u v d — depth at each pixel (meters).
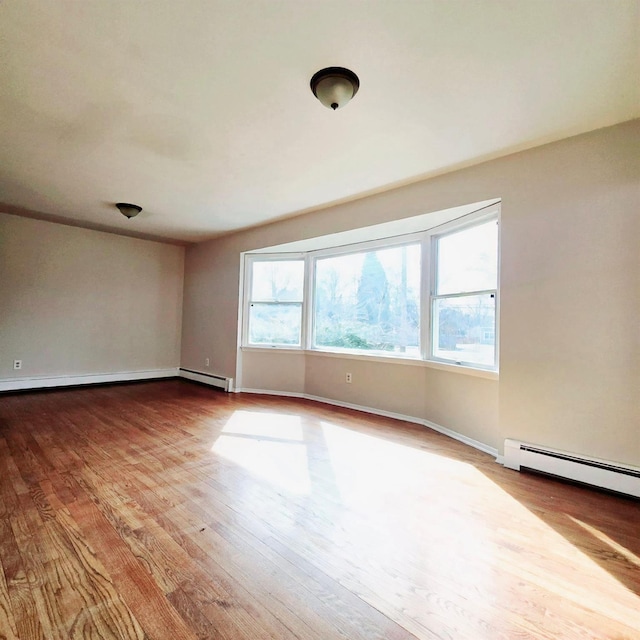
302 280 4.91
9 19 1.52
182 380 5.89
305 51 1.68
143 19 1.51
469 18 1.49
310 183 3.28
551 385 2.45
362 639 1.16
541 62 1.73
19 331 4.65
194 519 1.83
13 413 3.73
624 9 1.43
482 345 3.05
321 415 3.91
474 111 2.14
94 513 1.87
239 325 5.11
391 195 3.42
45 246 4.81
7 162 2.92
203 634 1.16
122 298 5.53
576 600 1.34
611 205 2.25
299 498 2.07
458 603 1.32
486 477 2.40
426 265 3.67
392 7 1.44
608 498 2.13
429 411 3.58
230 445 2.92
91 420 3.55
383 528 1.79
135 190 3.51
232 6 1.45
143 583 1.38
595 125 2.26
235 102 2.08
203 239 5.61
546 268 2.49
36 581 1.37
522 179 2.61
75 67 1.81
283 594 1.34
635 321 2.17
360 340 4.29
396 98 2.02
